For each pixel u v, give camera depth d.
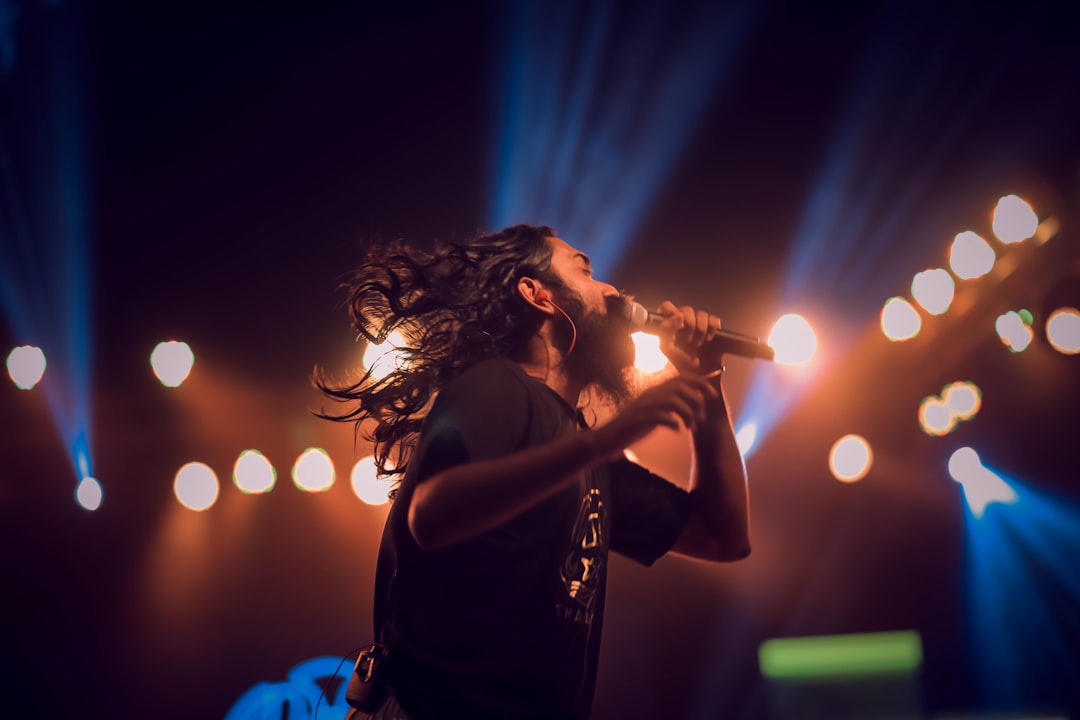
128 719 5.42
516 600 1.35
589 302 1.68
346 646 5.72
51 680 5.48
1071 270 4.22
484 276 1.70
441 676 1.31
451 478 1.18
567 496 1.41
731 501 1.73
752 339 1.73
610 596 5.46
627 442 1.16
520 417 1.36
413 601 1.35
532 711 1.34
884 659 5.29
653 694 5.28
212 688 5.55
